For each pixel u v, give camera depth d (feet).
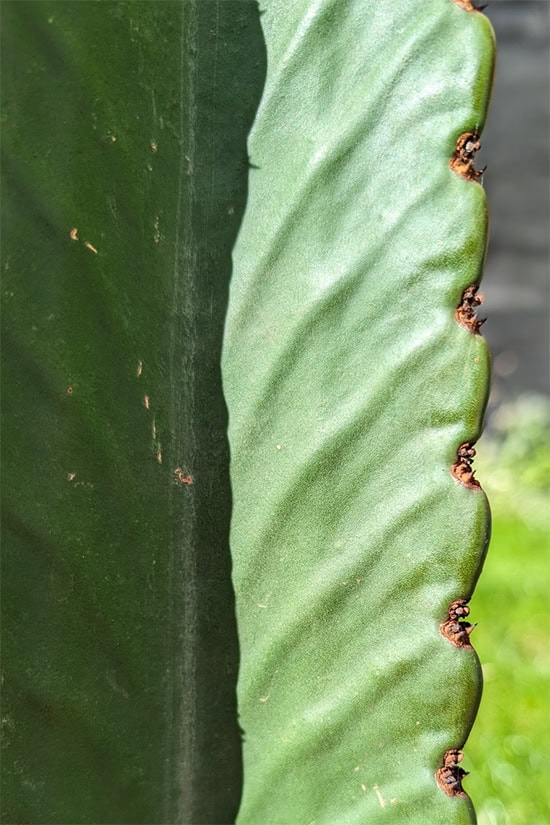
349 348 0.99
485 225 0.98
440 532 0.99
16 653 0.97
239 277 1.00
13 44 0.93
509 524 3.29
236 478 1.01
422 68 0.98
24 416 0.96
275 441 1.01
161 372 1.00
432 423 0.99
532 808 1.83
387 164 0.99
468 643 1.00
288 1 1.00
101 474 0.99
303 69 0.99
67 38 0.95
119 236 0.98
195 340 1.01
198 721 1.03
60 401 0.97
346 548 1.00
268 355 1.00
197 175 1.00
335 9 0.99
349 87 0.99
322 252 0.99
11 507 0.96
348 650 1.01
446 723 1.00
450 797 1.00
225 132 1.00
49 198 0.95
